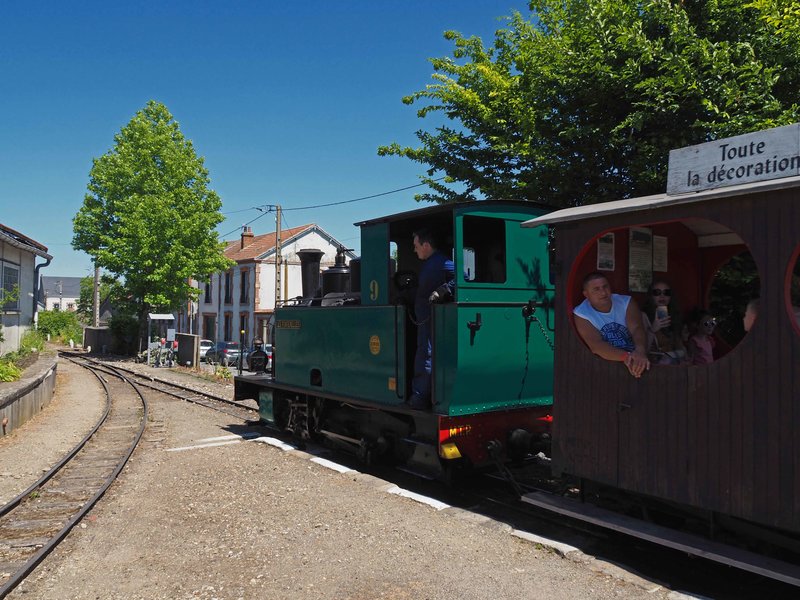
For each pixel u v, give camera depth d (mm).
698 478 4012
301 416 9031
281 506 6051
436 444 6145
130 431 11102
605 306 4812
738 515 3787
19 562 4910
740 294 6258
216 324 42781
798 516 3494
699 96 6012
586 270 5043
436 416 5922
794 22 5988
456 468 6434
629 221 4457
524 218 6344
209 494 6582
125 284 32656
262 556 4832
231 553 4922
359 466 7711
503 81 8258
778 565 3691
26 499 6730
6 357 16562
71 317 56094
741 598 3977
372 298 6953
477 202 5973
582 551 4750
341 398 7488
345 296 8023
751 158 3771
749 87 5832
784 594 4008
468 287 5855
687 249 5738
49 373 15055
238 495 6492
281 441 9234
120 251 30266
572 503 4973
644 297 5340
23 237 19234
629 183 7117
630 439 4441
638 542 4836
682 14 6109
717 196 3850
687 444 4078
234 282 40625
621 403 4508
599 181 7285
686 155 4145
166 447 9430
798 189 3557
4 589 4309
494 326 6035
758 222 3730
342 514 5738
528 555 4680
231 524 5598
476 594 4074
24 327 21188
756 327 3729
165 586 4379
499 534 5133
